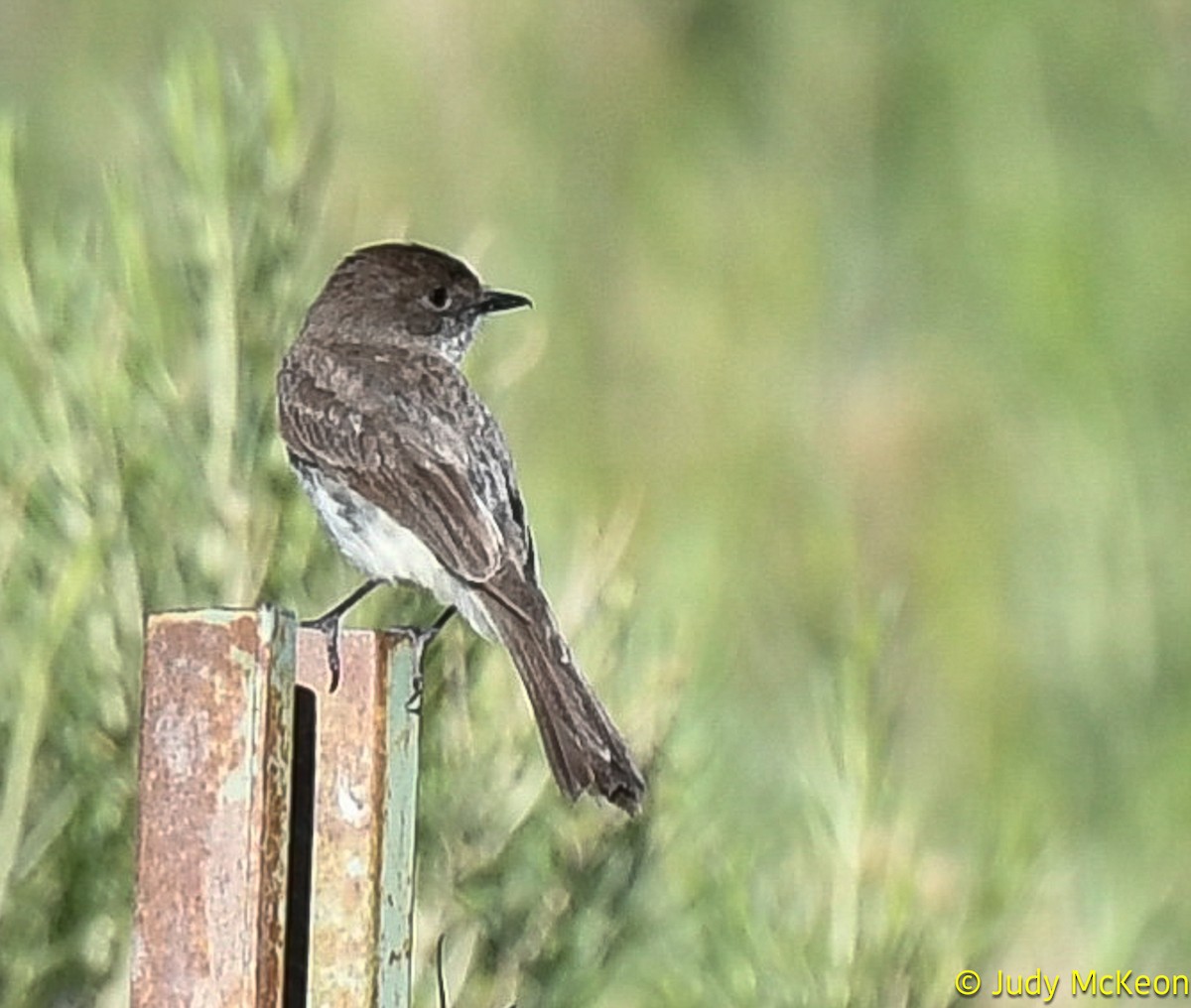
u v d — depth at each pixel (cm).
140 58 1848
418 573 1223
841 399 1834
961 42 1914
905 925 1133
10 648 1091
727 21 1931
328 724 942
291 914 943
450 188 1859
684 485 1792
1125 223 1855
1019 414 1816
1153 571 1705
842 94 1919
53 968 1085
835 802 1145
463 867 1145
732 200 1888
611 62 1909
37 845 1067
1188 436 1770
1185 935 1308
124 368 1144
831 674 1182
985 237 1869
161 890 903
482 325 1437
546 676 1143
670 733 1171
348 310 1377
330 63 1861
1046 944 1213
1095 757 1633
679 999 1146
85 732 1096
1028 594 1745
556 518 1512
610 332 1850
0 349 1137
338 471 1230
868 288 1870
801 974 1132
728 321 1850
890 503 1802
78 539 1104
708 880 1156
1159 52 1903
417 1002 1130
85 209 1247
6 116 1184
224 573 1148
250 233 1182
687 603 1229
